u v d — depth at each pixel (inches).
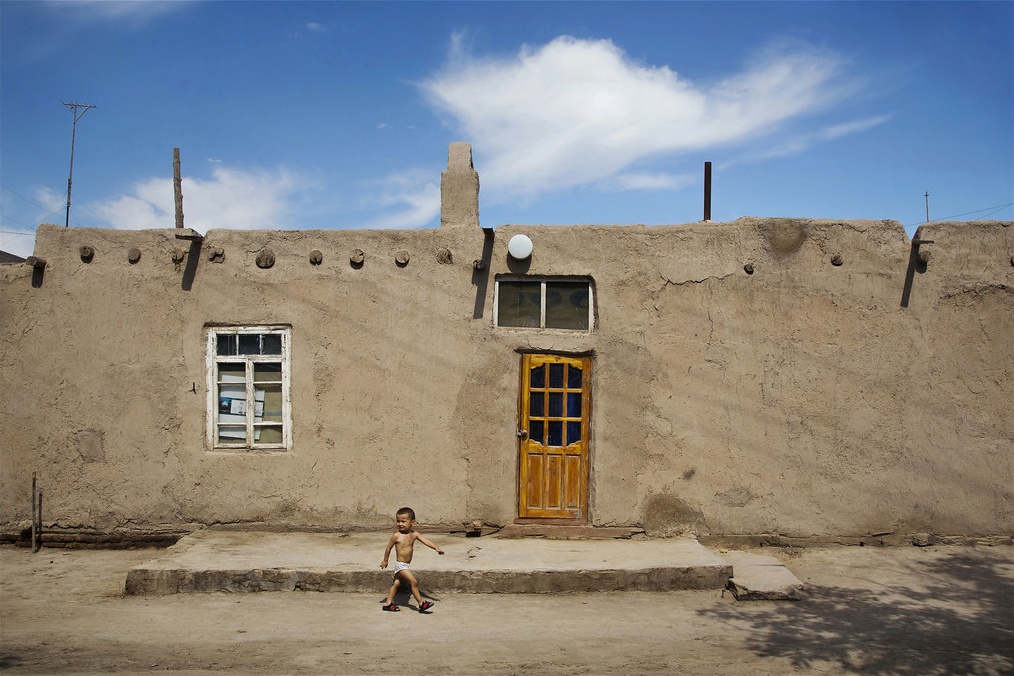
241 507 394.3
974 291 394.0
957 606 319.3
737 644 277.4
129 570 339.6
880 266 394.3
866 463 391.2
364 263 398.0
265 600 320.5
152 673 248.4
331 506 393.7
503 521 389.1
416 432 392.8
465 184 403.9
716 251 394.0
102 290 400.2
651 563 342.0
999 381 392.5
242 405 399.9
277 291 398.3
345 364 395.9
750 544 388.5
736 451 390.6
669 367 391.2
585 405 394.9
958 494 390.9
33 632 286.7
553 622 297.3
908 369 392.5
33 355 399.9
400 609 310.5
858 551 383.2
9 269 400.8
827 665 261.0
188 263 400.5
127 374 398.6
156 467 396.2
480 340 392.8
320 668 252.5
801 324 392.8
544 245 394.6
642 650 270.8
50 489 397.7
